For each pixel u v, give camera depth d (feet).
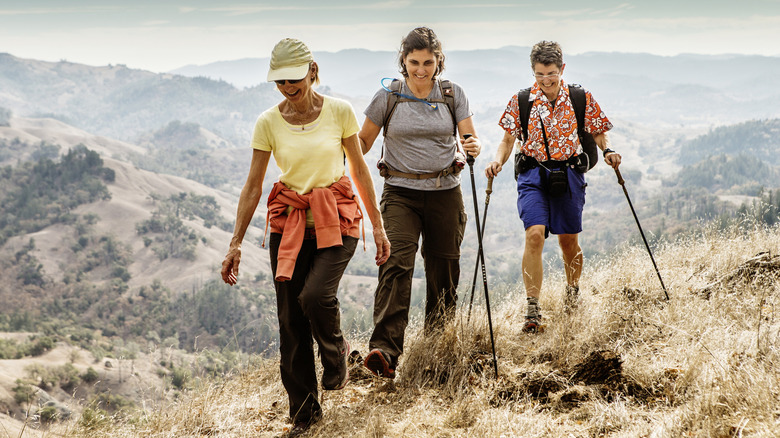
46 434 10.38
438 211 13.97
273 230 11.27
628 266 16.46
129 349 460.55
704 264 16.75
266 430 11.47
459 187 14.28
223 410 11.98
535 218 14.70
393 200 13.98
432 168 13.84
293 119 11.15
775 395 8.40
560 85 14.92
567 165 14.85
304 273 11.24
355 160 11.61
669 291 14.37
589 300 15.16
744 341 10.50
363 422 10.87
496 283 17.72
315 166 11.00
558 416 9.78
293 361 11.30
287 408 12.34
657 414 9.04
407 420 10.57
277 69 10.61
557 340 12.43
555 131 14.78
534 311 14.24
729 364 9.53
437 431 10.04
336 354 11.17
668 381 9.95
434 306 14.46
